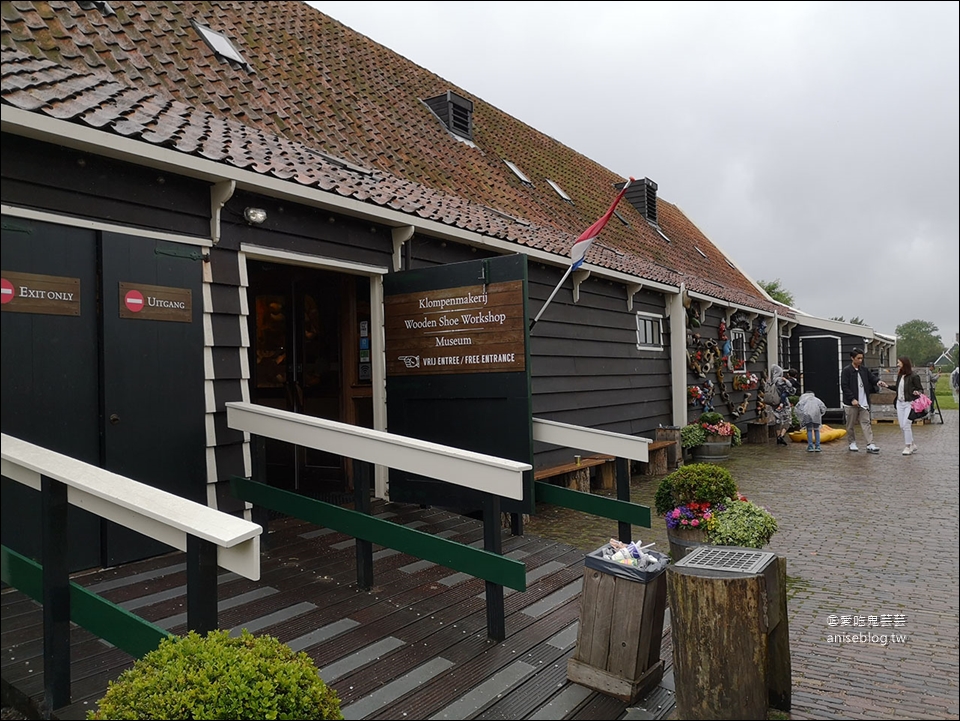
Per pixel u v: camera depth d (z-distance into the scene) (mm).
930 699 3357
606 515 5305
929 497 8258
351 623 3760
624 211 15297
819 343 19000
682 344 12156
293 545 5055
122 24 6320
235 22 8375
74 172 4051
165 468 4441
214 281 4828
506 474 3600
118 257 4234
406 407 6098
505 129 13633
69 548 4086
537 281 8352
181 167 4414
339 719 2510
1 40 4781
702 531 4918
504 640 3695
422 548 3828
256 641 2584
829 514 7387
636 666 3219
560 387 8695
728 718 2982
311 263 5602
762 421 15086
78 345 4051
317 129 7258
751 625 2986
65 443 3959
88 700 2807
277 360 7410
